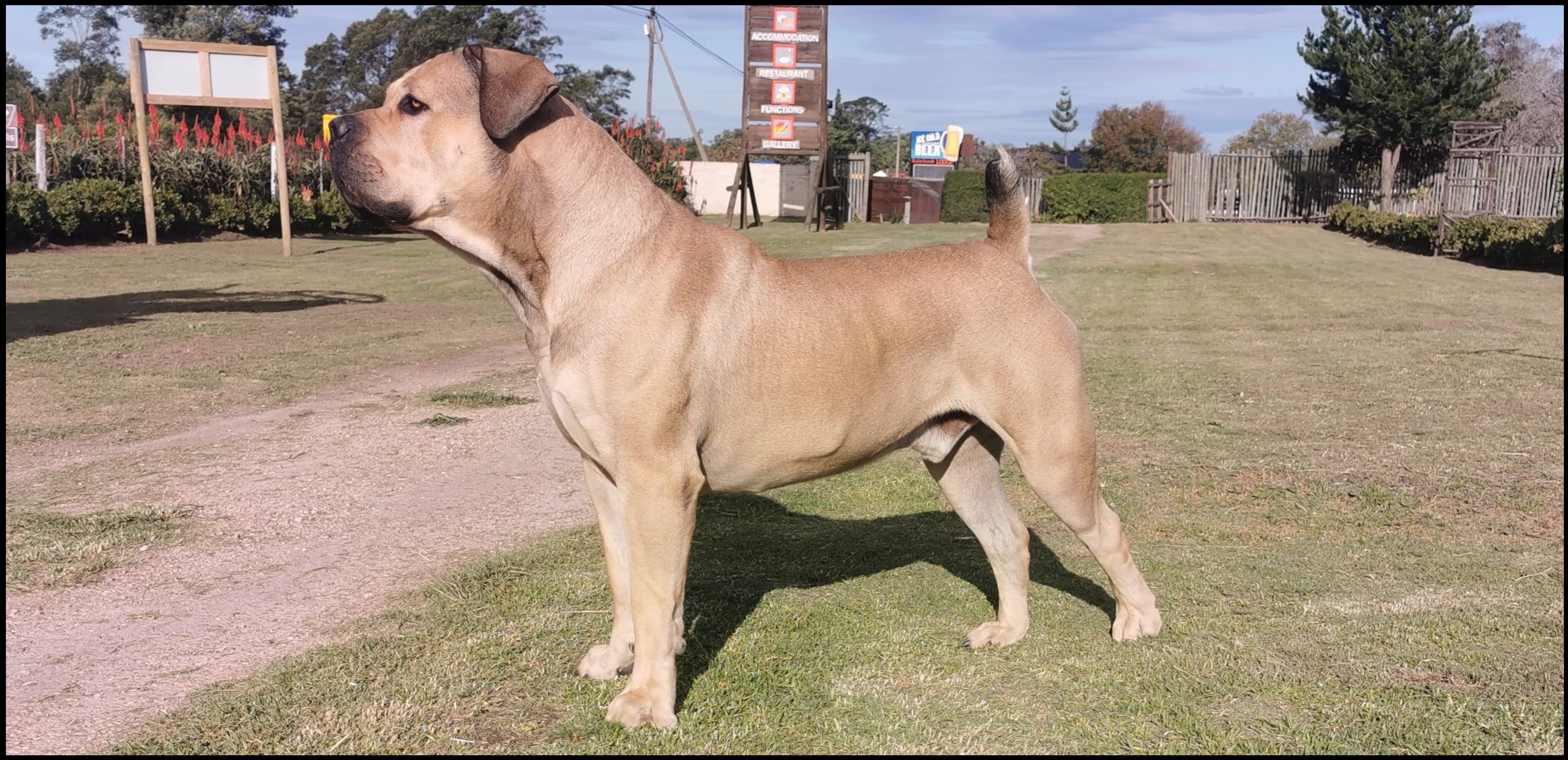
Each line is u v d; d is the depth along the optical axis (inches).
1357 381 391.5
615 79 2444.6
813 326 148.7
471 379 401.1
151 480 264.2
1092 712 150.7
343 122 139.1
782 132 1248.2
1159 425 324.8
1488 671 160.4
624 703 145.4
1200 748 140.3
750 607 188.5
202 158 1039.6
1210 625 179.2
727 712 150.5
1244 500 250.7
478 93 140.3
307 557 213.0
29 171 931.3
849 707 152.7
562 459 289.7
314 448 297.7
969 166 1903.3
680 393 139.3
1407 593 192.4
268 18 2348.7
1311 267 866.8
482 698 153.2
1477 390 372.8
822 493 264.2
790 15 1229.1
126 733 142.1
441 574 203.2
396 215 139.8
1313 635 174.6
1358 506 244.2
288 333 503.8
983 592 197.8
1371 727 144.9
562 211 141.3
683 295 140.7
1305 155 1525.6
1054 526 239.0
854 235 1164.5
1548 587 194.2
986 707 152.5
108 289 644.1
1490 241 900.0
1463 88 1422.2
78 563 207.2
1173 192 1536.7
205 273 746.8
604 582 198.7
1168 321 563.2
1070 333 161.3
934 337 155.8
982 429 169.8
